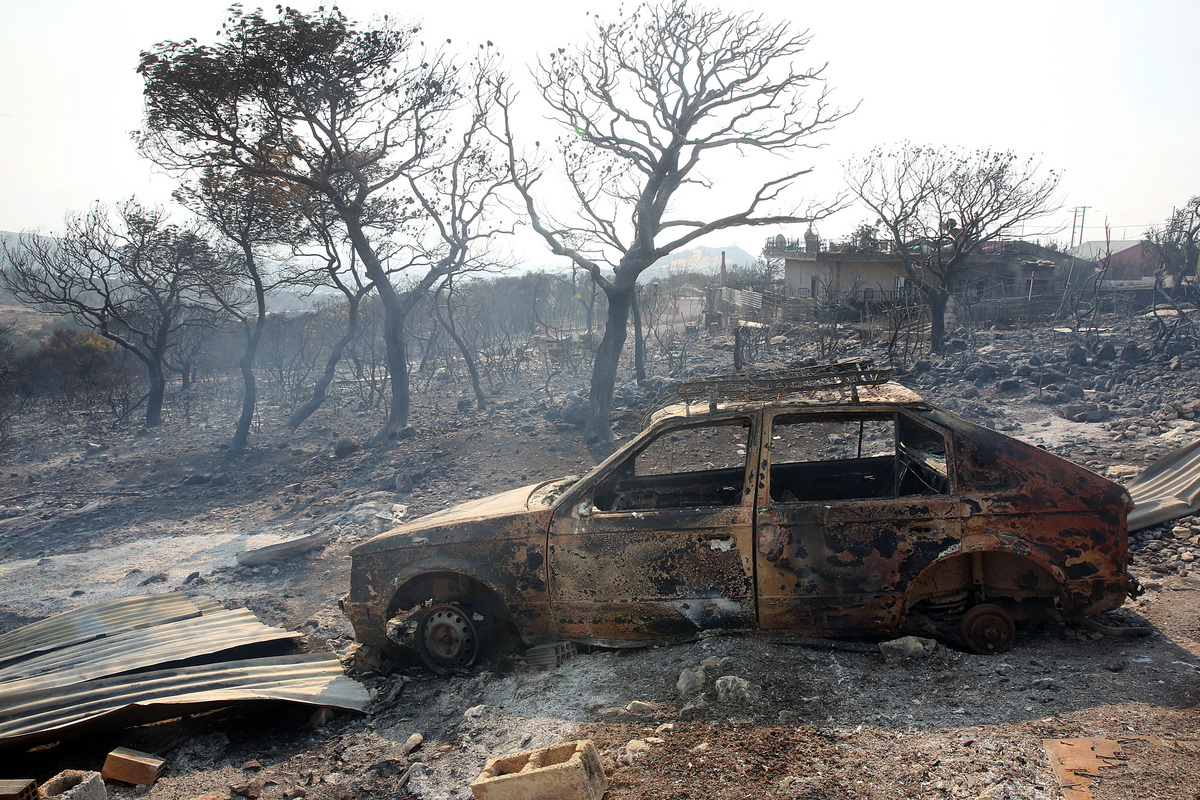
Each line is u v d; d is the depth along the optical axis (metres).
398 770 3.69
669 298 37.81
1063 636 4.12
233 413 22.84
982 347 19.91
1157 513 5.97
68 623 6.03
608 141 12.70
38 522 11.55
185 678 4.51
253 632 5.38
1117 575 3.91
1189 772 2.74
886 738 3.25
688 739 3.39
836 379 4.54
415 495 10.75
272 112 14.18
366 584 4.70
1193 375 11.64
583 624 4.37
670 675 4.00
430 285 15.75
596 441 12.45
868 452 8.79
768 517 4.11
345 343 18.55
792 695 3.65
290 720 4.41
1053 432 10.05
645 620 4.28
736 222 12.23
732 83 12.58
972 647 4.00
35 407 27.00
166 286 22.09
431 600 4.93
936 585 4.13
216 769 3.92
